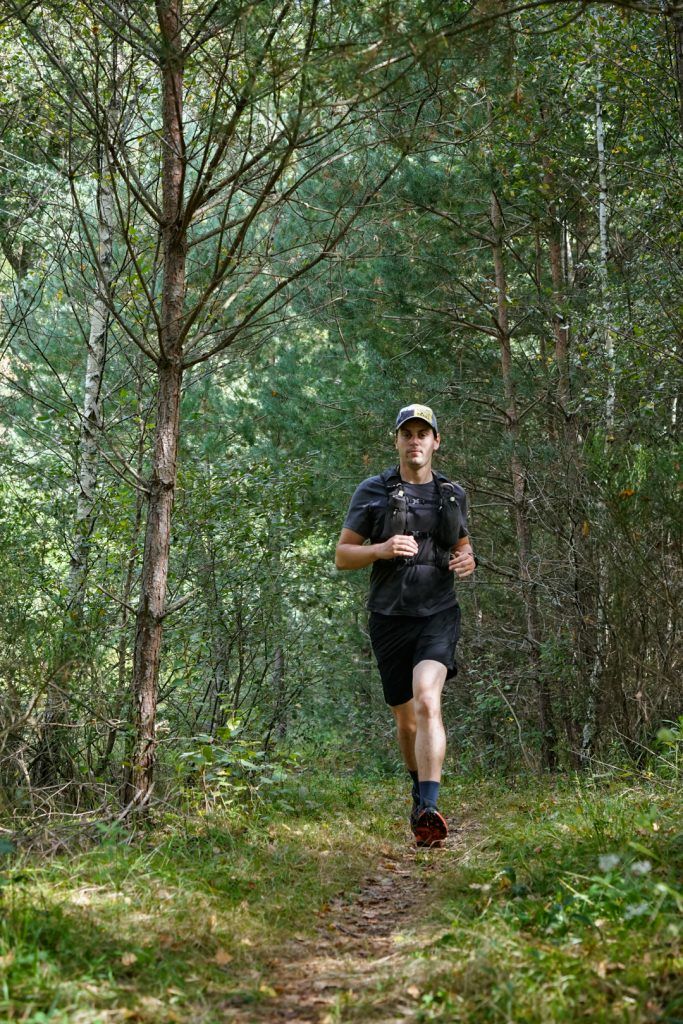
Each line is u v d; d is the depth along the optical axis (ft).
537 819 17.44
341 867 14.85
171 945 10.27
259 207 16.14
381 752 41.88
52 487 23.75
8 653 16.81
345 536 17.31
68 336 33.83
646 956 8.52
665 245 32.14
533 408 37.86
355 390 41.70
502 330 37.27
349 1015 8.62
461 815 22.21
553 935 9.64
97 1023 8.00
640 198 34.81
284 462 27.50
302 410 47.42
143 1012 8.41
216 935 10.79
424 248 36.32
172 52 15.12
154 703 16.14
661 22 28.73
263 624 24.94
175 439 16.69
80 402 32.68
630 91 33.71
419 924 11.69
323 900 13.10
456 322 38.83
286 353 50.26
